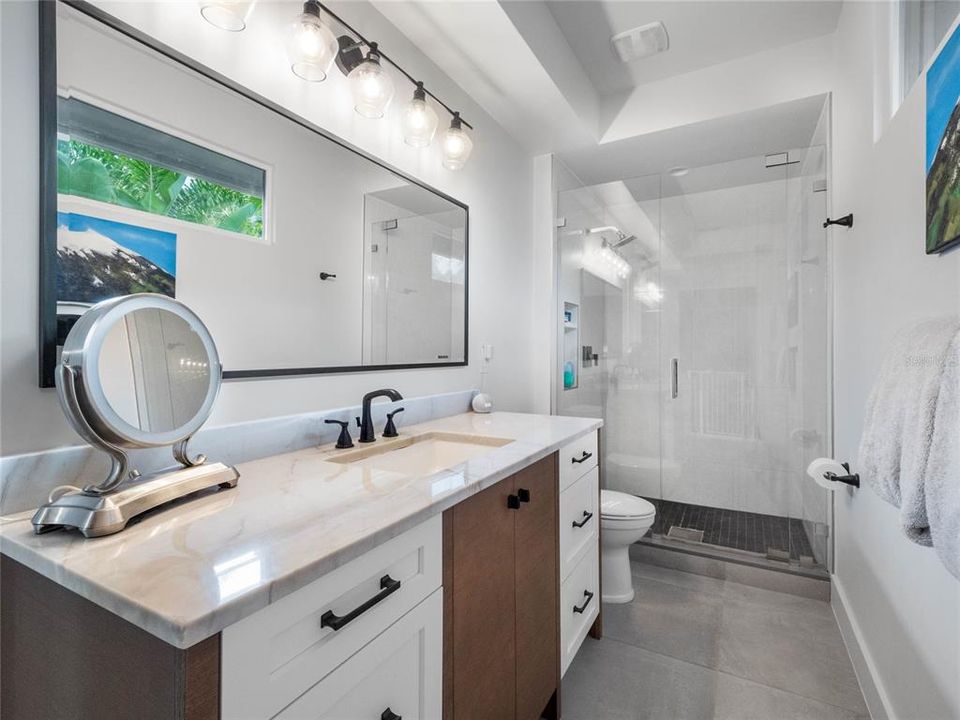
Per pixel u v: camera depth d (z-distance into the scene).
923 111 1.06
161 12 1.01
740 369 2.93
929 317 1.01
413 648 0.82
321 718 0.64
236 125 1.16
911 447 0.87
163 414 0.84
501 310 2.44
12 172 0.81
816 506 2.32
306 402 1.34
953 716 0.91
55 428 0.85
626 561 2.21
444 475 1.03
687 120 2.40
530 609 1.27
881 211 1.39
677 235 3.04
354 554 0.67
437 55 1.85
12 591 0.71
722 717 1.45
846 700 1.51
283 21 1.29
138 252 0.96
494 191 2.37
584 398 3.08
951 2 1.03
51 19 0.84
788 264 2.72
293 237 1.29
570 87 2.21
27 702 0.69
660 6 1.95
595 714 1.46
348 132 1.49
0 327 0.79
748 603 2.14
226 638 0.52
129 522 0.74
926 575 1.05
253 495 0.89
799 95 2.16
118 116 0.94
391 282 1.66
